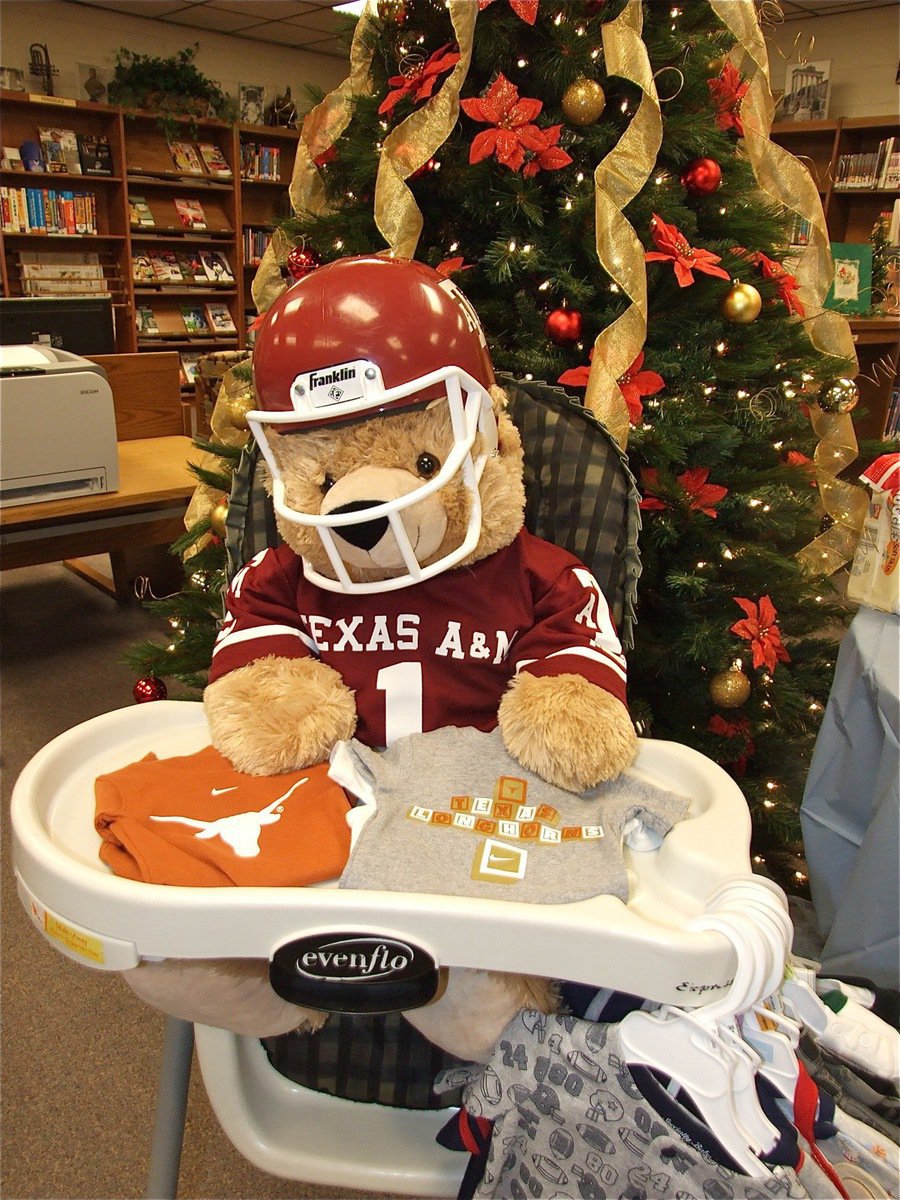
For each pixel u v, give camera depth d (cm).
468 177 111
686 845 68
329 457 75
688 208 118
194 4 462
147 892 58
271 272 129
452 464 71
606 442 91
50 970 145
